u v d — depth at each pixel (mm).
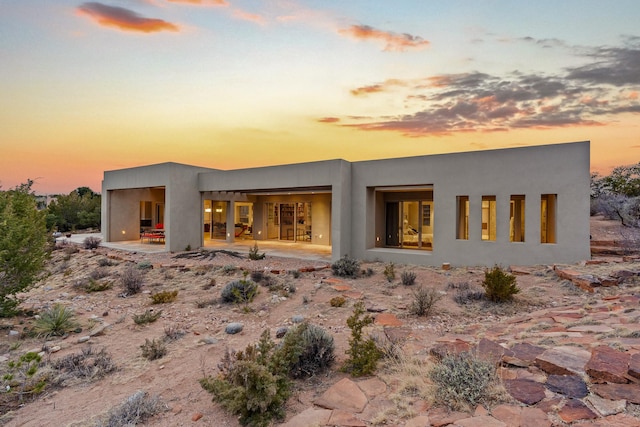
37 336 5801
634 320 4582
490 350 3744
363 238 13359
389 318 6305
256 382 2916
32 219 6953
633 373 2758
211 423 2994
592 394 2648
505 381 3020
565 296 7250
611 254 10391
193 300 8312
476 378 2939
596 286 7250
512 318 5953
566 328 4617
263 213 20859
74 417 3275
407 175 12445
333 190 12914
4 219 6414
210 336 5758
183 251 15805
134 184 17031
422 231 15125
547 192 10062
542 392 2768
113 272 11672
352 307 7230
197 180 16844
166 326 6395
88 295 9016
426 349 4328
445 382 3023
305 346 3840
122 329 6281
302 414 2887
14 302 6719
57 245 17203
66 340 5637
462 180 11414
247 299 7984
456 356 3508
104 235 18641
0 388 3885
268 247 17141
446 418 2570
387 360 3938
